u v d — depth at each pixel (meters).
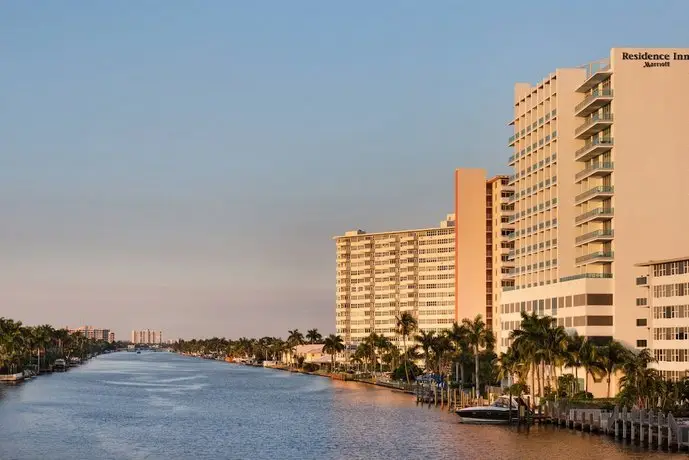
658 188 178.62
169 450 122.50
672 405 132.25
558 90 196.88
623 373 159.00
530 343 156.75
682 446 114.62
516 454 114.56
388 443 128.88
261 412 182.00
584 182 192.00
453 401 196.25
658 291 158.62
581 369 173.25
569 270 193.62
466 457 114.00
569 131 196.38
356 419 165.12
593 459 108.81
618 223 177.75
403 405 198.75
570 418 140.88
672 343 153.62
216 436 139.00
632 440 123.56
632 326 174.88
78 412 176.88
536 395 169.25
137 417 169.25
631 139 179.12
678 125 179.25
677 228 177.75
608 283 176.50
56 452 118.62
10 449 120.62
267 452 121.00
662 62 180.12
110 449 122.38
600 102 182.75
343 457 116.12
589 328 175.50
